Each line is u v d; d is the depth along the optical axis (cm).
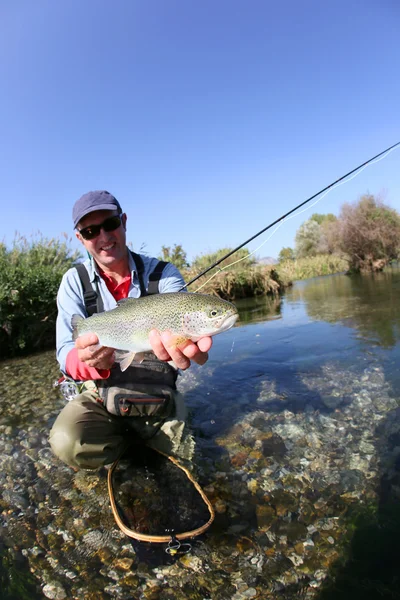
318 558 78
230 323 97
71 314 124
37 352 309
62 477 115
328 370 184
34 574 80
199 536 85
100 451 111
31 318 310
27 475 117
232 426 137
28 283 310
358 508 90
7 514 99
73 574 79
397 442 115
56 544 88
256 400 158
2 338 306
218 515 92
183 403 132
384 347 208
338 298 456
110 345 110
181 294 103
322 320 313
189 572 78
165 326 102
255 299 572
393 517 85
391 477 99
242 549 82
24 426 154
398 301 362
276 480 104
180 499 98
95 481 112
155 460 119
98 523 94
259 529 87
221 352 241
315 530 85
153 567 80
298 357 212
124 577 78
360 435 122
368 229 957
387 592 68
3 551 87
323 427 130
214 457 117
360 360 192
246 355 228
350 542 80
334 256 1217
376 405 141
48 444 137
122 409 110
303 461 111
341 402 147
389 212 966
